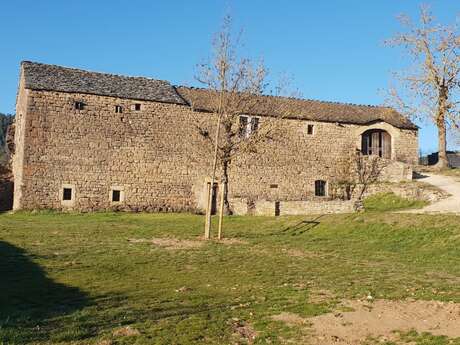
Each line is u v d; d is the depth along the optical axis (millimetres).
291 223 24641
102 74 33812
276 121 33875
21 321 8930
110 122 31812
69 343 7969
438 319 9562
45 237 19703
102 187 31359
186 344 8172
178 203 33156
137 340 8250
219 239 21016
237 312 10164
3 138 87500
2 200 32844
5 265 14180
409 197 30375
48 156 30141
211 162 34031
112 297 11188
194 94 35531
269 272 14516
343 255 17578
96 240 19516
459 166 49406
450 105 38094
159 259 16219
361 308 10461
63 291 11570
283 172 36031
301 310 10352
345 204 26359
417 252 17891
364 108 41344
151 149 32750
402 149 39406
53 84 30688
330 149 37531
